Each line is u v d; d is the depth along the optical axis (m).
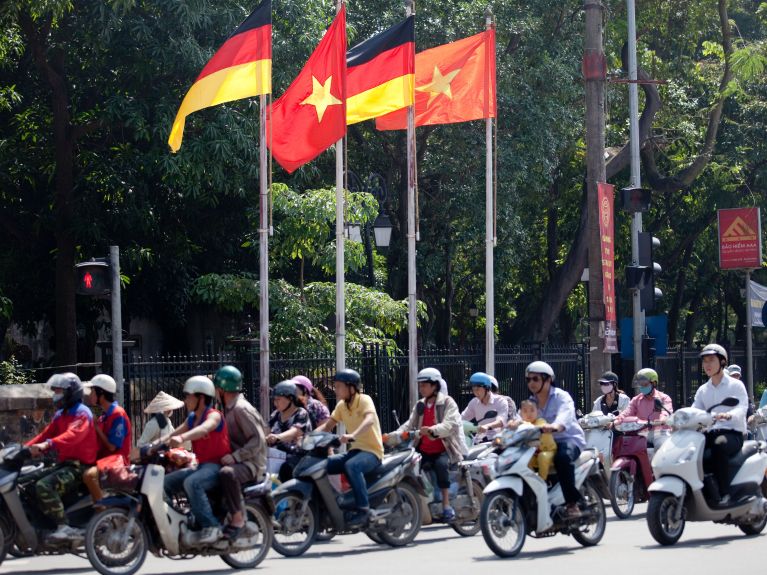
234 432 21.09
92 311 57.91
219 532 20.36
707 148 66.12
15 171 50.66
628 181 75.38
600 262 37.84
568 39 60.97
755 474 24.38
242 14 47.31
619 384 51.38
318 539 25.88
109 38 44.28
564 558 21.75
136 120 45.72
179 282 55.94
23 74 52.19
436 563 21.41
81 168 51.72
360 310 45.12
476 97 35.91
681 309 102.62
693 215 79.44
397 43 34.09
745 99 72.75
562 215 79.00
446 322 68.50
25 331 58.59
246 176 48.53
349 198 44.62
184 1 44.25
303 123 32.53
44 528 20.47
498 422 27.30
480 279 77.69
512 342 71.88
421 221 60.50
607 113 62.03
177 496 20.70
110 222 49.91
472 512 26.62
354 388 23.97
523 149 57.38
